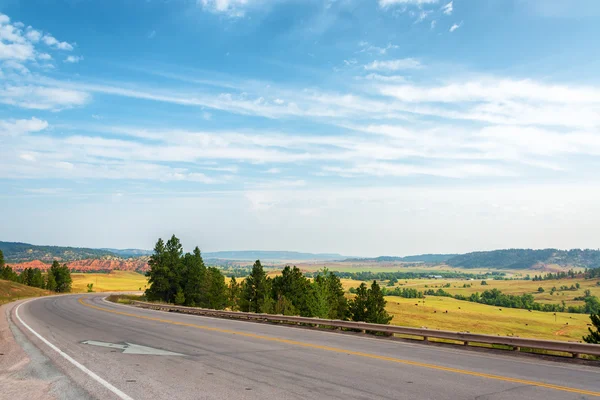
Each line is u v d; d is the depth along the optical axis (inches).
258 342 620.7
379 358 485.1
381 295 2461.9
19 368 409.7
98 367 412.8
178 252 3484.3
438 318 4618.6
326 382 356.5
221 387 334.6
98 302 2018.9
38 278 4945.9
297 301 2721.5
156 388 328.8
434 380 369.4
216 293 3388.3
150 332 737.0
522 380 373.7
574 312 7490.2
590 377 392.8
